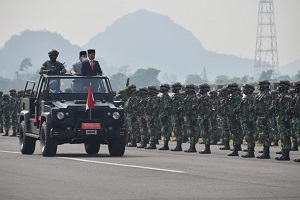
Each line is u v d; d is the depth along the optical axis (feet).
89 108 146.51
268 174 111.55
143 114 187.93
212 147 193.06
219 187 96.07
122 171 116.26
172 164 129.08
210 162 133.69
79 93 154.40
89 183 100.58
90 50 157.07
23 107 168.04
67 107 146.72
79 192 91.61
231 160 138.92
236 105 156.46
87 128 146.72
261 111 145.69
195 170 117.80
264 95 146.10
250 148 149.38
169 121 177.68
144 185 98.32
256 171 116.16
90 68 156.76
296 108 136.15
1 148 181.88
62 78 155.02
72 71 160.25
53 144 147.64
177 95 173.06
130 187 96.32
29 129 159.84
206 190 93.25
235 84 158.30
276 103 140.46
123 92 153.28
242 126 150.00
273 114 145.79
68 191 92.58
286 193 90.22
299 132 135.85
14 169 120.06
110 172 114.83
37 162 133.49
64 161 135.74
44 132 148.25
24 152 159.63
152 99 184.14
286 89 139.95
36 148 180.75
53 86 154.30
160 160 138.51
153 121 183.73
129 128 195.21
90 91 146.30
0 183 100.83
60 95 153.69
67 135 146.51
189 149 169.07
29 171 116.57
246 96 149.48
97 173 113.39
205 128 164.76
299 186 96.89
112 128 147.84
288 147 139.74
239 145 157.38
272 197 86.89
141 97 190.49
